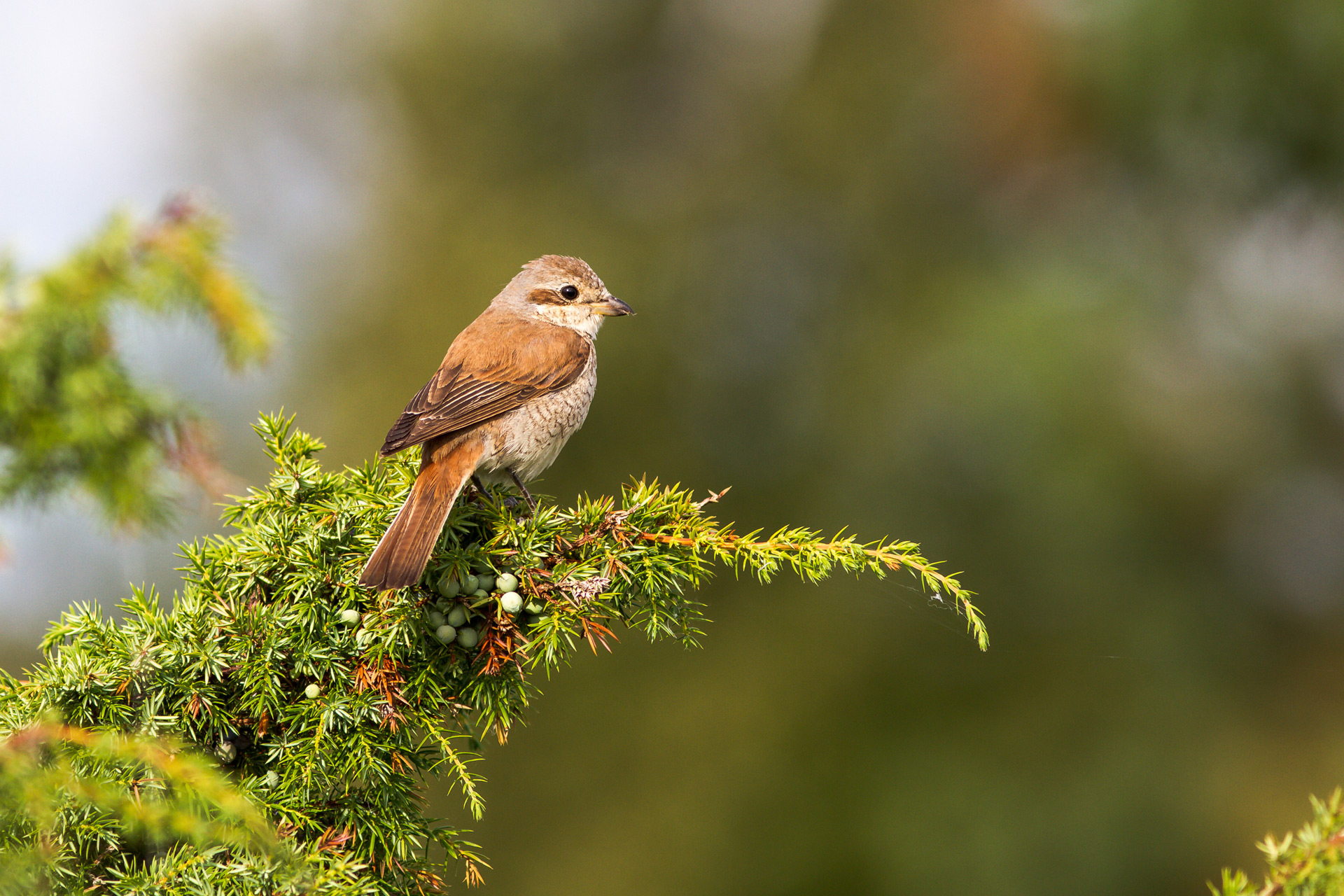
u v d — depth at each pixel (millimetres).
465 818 14453
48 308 5305
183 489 5844
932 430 14602
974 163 14898
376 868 3799
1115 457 13430
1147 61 12133
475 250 16516
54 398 5492
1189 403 13859
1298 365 13727
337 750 3770
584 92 17172
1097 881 13055
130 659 3631
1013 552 13805
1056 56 13352
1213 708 13484
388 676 3881
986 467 14086
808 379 15570
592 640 4094
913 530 14148
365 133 17516
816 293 15891
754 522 15172
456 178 16984
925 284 15391
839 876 13930
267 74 17266
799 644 14781
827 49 16156
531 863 14422
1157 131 12711
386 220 16984
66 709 3582
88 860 3564
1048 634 13805
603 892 14008
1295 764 13102
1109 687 13625
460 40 16969
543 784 14695
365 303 16750
